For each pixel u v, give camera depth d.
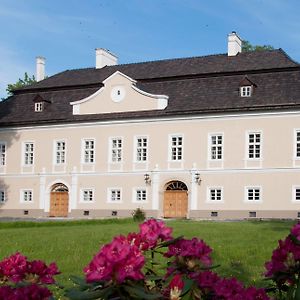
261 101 40.22
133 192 43.97
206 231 23.42
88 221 32.28
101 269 3.49
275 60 42.94
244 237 20.66
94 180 45.53
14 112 49.69
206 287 4.25
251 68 42.66
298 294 4.08
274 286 4.77
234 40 45.91
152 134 43.56
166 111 42.75
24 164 48.47
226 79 43.25
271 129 39.81
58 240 20.06
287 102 39.31
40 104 48.81
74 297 3.59
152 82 45.97
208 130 41.72
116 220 34.06
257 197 40.00
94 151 45.66
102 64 51.88
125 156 44.47
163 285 4.13
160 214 42.88
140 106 44.12
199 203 41.62
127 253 3.49
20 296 4.02
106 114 45.31
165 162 42.94
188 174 42.09
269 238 20.28
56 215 46.91
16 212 48.31
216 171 41.22
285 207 39.03
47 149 47.59
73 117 46.50
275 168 39.50
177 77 45.12
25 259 4.59
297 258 4.21
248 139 40.44
